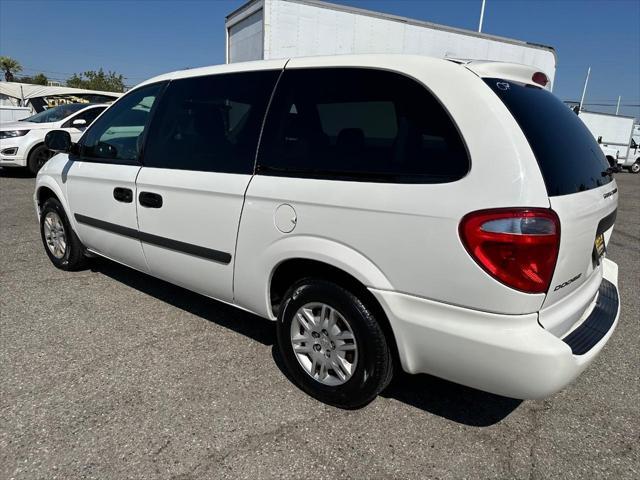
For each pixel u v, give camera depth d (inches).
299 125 97.0
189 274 118.3
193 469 80.0
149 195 122.0
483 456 85.4
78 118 406.0
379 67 89.1
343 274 90.8
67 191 154.5
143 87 135.8
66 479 77.2
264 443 86.7
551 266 73.2
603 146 876.6
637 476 81.7
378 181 83.6
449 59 85.7
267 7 294.4
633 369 117.6
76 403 96.2
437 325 79.0
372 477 79.7
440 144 78.7
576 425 94.9
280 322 102.5
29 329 127.3
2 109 679.1
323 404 98.7
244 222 101.5
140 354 116.1
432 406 99.5
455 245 74.7
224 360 114.5
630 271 206.1
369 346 88.9
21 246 202.8
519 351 72.9
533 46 394.9
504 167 72.6
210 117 113.2
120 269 175.8
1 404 95.3
